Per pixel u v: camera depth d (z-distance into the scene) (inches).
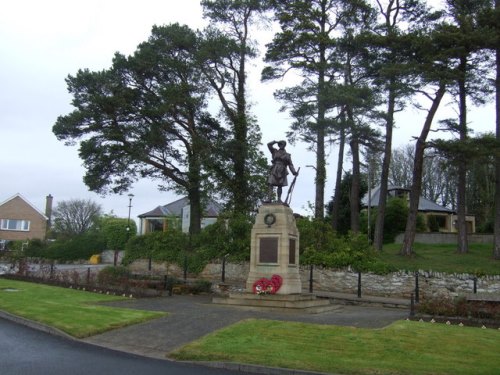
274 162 844.6
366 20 1305.4
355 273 1009.5
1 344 484.1
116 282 944.3
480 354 444.1
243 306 729.6
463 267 1002.7
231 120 1400.1
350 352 447.8
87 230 2984.7
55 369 399.2
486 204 2217.0
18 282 1015.0
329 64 1221.7
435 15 1259.8
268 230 801.6
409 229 1179.9
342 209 1718.8
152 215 2628.0
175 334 530.9
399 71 1066.7
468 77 1103.0
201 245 1243.8
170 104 1270.9
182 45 1338.6
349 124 1170.0
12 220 2755.9
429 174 2645.2
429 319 625.0
